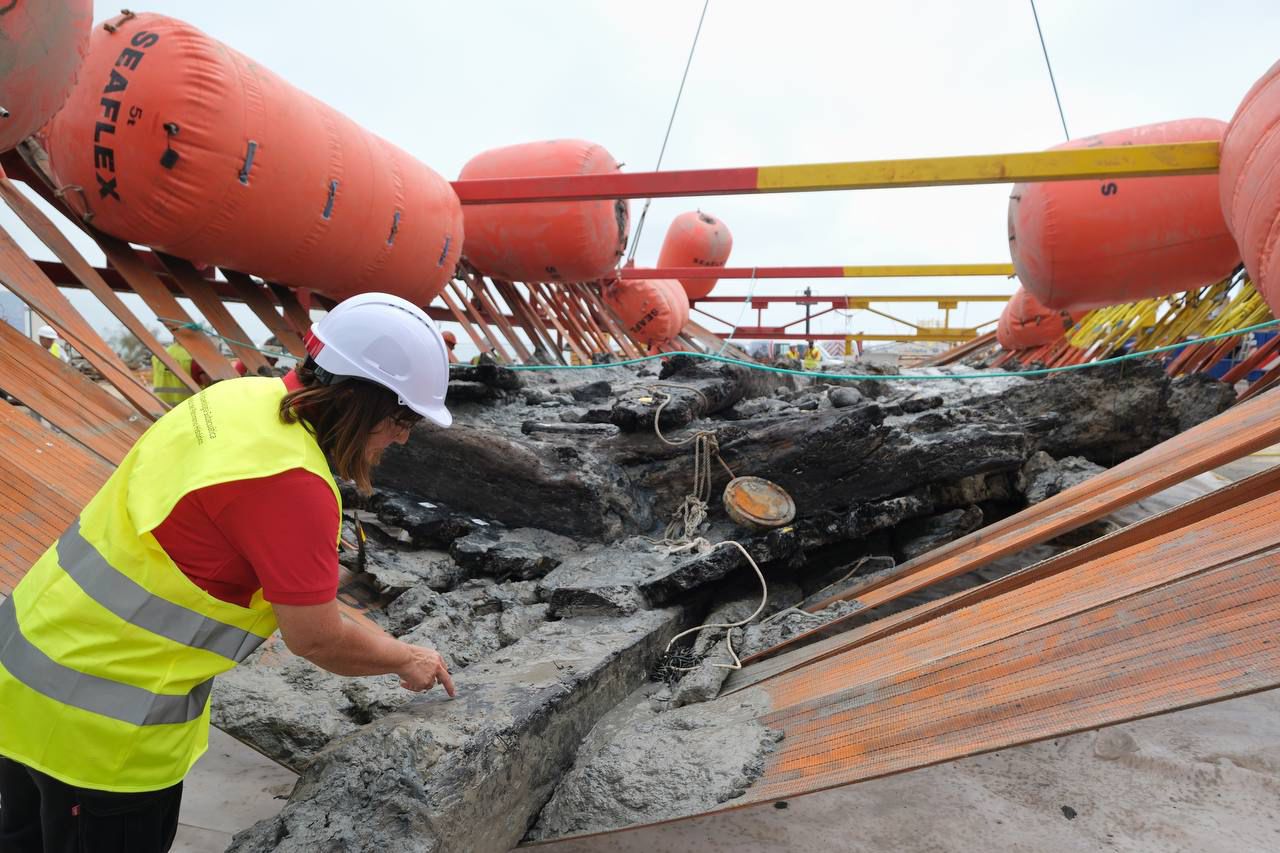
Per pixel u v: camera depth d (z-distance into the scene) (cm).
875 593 349
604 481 424
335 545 129
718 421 468
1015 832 230
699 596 386
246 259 491
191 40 412
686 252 1692
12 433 283
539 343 1068
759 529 403
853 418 421
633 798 221
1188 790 247
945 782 257
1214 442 292
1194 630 169
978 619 230
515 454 430
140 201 423
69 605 127
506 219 897
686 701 287
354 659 146
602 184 579
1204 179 630
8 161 479
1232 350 838
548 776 238
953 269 1270
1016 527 340
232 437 124
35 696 127
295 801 189
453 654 310
